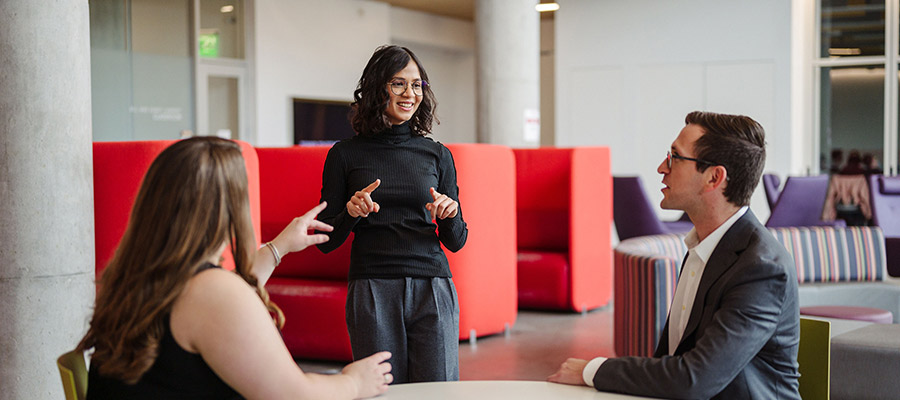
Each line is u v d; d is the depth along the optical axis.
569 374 1.83
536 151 6.69
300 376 1.46
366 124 2.51
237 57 10.59
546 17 15.87
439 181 2.60
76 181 3.22
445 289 2.50
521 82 8.58
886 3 11.44
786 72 11.19
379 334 2.42
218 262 1.53
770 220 7.86
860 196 10.53
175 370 1.42
